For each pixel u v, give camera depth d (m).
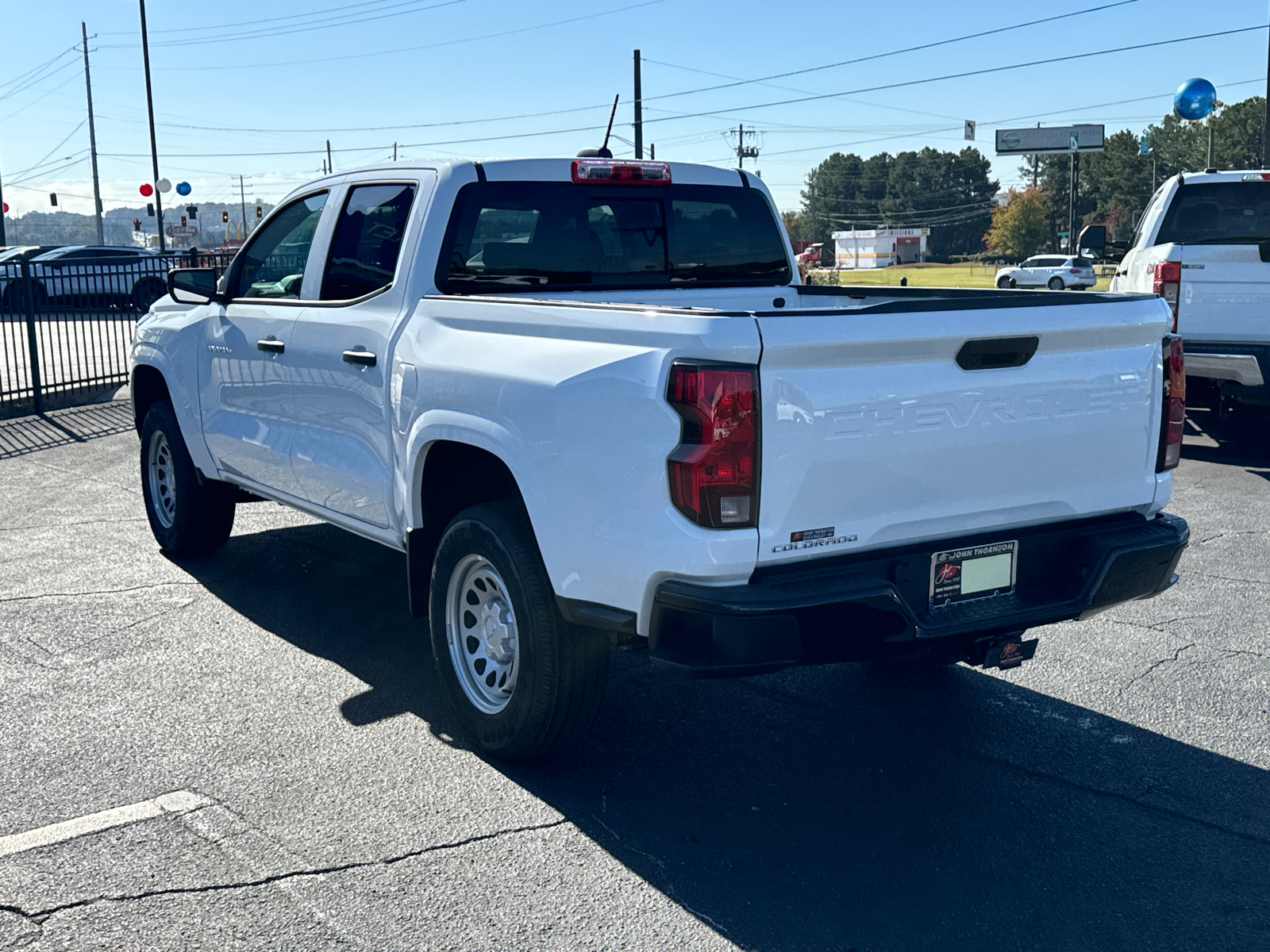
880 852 3.42
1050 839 3.49
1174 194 9.87
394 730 4.27
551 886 3.22
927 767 3.99
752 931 3.01
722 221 5.25
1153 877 3.28
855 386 3.24
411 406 4.20
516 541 3.76
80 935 2.96
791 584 3.22
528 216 4.64
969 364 3.43
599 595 3.45
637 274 4.97
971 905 3.13
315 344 4.89
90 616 5.56
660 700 4.62
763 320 3.10
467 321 4.05
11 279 12.59
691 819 3.62
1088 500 3.76
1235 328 8.97
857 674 4.91
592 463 3.40
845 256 152.88
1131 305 3.76
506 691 4.01
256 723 4.31
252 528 7.36
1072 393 3.65
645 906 3.12
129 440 10.92
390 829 3.53
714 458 3.11
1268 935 2.99
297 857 3.35
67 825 3.52
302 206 5.32
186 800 3.70
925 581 3.51
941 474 3.42
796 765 4.02
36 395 12.65
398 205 4.63
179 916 3.04
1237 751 4.10
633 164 4.87
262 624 5.45
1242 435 10.73
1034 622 3.59
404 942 2.95
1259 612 5.63
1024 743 4.20
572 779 3.89
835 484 3.25
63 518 7.66
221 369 5.73
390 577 6.24
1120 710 4.48
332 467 4.84
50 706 4.45
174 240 31.89
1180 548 3.86
